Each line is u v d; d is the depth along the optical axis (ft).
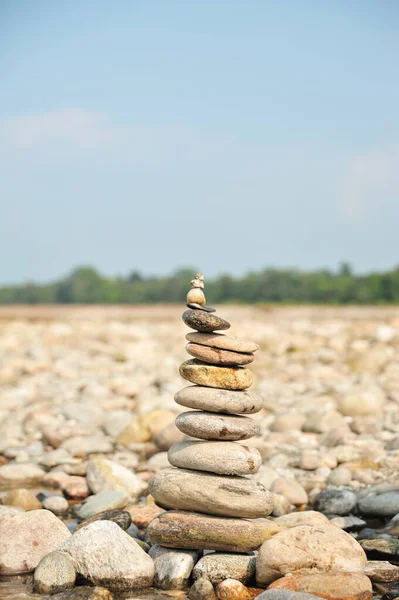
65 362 16.58
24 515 6.40
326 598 5.55
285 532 6.01
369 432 9.80
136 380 13.87
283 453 9.05
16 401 12.13
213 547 6.04
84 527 6.01
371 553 6.33
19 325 24.81
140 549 6.00
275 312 32.32
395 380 13.66
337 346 18.67
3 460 9.26
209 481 6.11
